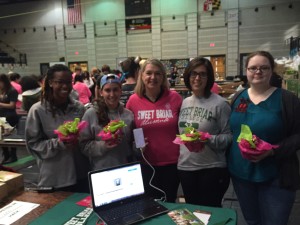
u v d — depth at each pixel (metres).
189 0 11.59
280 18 10.72
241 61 11.35
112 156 1.74
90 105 1.91
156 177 1.93
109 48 12.73
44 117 1.70
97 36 12.76
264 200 1.61
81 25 12.84
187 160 1.81
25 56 13.70
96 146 1.69
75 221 1.34
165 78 1.94
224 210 1.44
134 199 1.51
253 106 1.60
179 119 1.88
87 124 1.69
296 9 10.51
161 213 1.40
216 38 11.51
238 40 11.27
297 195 2.94
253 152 1.42
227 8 11.21
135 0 12.09
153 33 12.14
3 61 13.30
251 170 1.60
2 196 1.54
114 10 12.41
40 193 1.64
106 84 1.75
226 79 10.48
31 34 13.48
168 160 1.90
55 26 13.12
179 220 1.34
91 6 12.62
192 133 1.54
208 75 1.79
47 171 1.70
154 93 1.91
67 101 1.78
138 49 12.44
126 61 2.90
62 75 1.65
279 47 10.86
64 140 1.52
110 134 1.56
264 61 1.54
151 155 1.90
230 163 1.73
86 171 1.86
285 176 1.53
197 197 1.86
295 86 4.31
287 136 1.54
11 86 4.20
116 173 1.49
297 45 8.00
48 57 13.47
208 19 11.49
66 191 1.72
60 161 1.70
